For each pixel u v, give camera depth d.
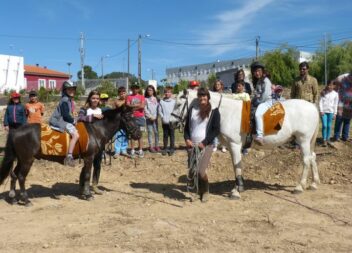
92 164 9.19
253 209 8.02
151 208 8.15
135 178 10.69
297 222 7.25
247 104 8.73
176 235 6.62
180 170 11.05
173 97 12.82
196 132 8.14
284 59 54.09
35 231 6.89
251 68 9.10
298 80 10.62
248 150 11.99
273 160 11.35
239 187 8.88
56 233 6.77
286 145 12.30
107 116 8.84
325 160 11.12
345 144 12.35
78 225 7.16
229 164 11.27
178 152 12.38
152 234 6.67
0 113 23.91
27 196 8.45
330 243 6.29
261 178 10.53
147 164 11.51
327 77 51.81
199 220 7.37
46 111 24.62
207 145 8.18
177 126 8.78
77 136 8.38
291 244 6.25
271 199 8.72
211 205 8.33
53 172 11.07
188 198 8.88
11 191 8.55
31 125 8.31
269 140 8.91
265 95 8.91
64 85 8.39
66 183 10.33
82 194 8.88
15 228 7.05
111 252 5.97
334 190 9.34
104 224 7.20
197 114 8.12
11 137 8.12
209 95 7.99
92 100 9.34
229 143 8.80
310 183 9.94
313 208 8.05
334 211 7.84
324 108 12.26
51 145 8.24
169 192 9.39
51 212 7.96
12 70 51.31
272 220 7.34
